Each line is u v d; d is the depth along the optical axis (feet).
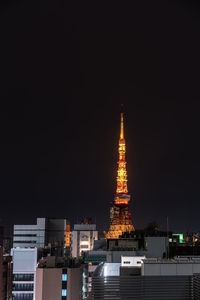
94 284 153.48
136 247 449.06
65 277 446.19
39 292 443.32
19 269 533.14
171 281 152.46
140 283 152.76
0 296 466.29
